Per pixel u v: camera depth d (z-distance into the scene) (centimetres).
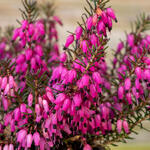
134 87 34
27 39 35
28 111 32
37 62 35
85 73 31
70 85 32
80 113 32
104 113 34
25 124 32
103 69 37
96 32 32
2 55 41
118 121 35
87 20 32
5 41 42
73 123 33
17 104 34
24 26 34
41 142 32
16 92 32
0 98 33
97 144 37
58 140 34
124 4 94
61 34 83
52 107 32
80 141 36
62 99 31
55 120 32
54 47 41
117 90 36
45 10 41
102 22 32
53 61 38
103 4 32
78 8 92
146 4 93
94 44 32
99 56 31
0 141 33
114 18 32
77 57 32
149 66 33
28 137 31
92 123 34
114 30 84
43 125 32
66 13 91
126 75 35
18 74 36
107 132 36
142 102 36
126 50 38
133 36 37
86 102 32
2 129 34
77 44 33
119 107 35
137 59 34
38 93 32
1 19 87
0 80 32
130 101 34
